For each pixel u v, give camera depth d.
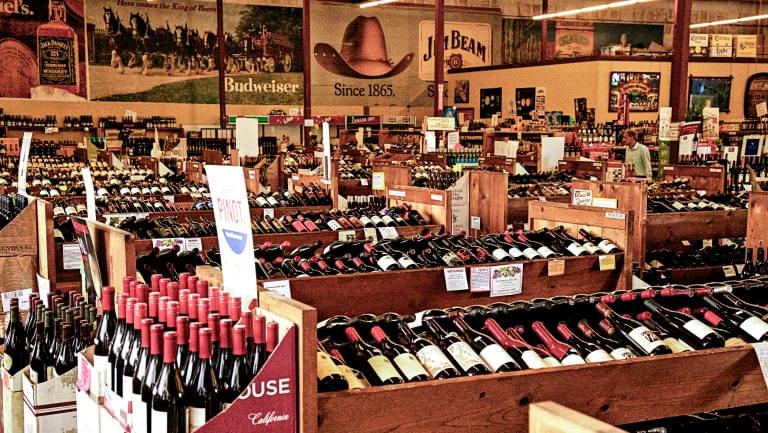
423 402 2.32
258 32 20.89
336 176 7.69
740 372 2.82
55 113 18.81
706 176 9.10
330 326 2.94
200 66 20.25
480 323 3.09
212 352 2.21
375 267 3.97
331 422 2.20
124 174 11.32
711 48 21.19
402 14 22.52
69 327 2.94
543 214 4.82
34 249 4.03
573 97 17.77
